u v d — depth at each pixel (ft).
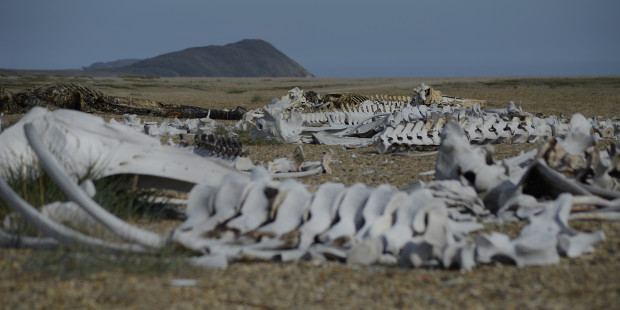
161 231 18.30
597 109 93.04
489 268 14.87
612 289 13.07
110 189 19.47
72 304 12.23
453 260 14.74
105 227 15.42
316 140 47.34
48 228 15.19
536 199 21.38
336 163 35.42
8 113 66.64
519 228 18.39
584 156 22.80
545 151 21.85
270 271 14.61
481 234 15.12
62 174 15.83
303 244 15.84
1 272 14.01
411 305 12.39
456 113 51.75
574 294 12.86
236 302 12.60
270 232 16.15
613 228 18.40
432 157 37.99
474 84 228.84
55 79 294.66
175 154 21.17
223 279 13.99
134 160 19.97
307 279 13.98
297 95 79.25
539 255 15.05
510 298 12.69
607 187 21.21
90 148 19.86
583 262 15.19
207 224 16.31
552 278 13.93
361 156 39.04
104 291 12.94
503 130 47.93
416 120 48.32
